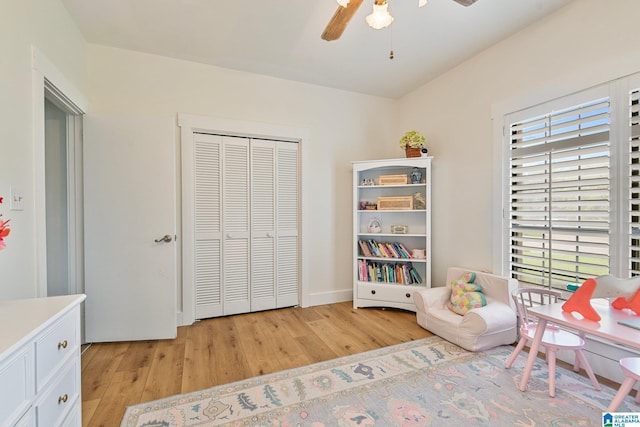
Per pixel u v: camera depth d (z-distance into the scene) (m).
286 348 2.46
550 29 2.30
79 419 1.28
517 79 2.55
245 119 3.21
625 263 1.95
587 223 2.14
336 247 3.76
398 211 3.50
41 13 1.82
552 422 1.57
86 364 2.20
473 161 2.99
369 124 3.89
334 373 2.07
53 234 2.55
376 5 1.56
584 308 1.65
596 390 1.84
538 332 1.83
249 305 3.34
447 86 3.27
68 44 2.23
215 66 3.08
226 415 1.64
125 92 2.77
